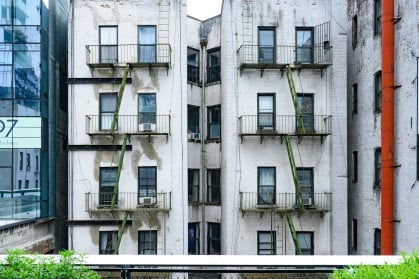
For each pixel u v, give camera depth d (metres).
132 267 5.05
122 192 17.64
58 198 19.30
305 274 5.32
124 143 17.11
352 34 19.19
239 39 18.02
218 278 5.49
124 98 17.83
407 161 14.28
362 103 18.03
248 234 17.78
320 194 17.89
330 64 17.55
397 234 14.80
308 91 18.05
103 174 17.81
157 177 17.77
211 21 20.08
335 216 17.91
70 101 17.88
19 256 4.68
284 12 18.22
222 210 18.56
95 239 17.55
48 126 17.78
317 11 18.28
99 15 17.97
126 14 17.97
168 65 17.52
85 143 17.81
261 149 17.97
